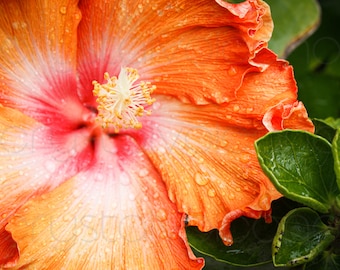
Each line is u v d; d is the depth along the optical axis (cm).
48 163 43
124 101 43
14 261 40
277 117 42
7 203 41
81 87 44
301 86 56
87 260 41
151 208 43
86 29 43
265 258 42
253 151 43
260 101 43
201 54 43
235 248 43
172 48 43
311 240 40
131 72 43
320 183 41
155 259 41
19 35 42
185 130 44
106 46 44
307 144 41
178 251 41
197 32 43
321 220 41
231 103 43
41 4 41
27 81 43
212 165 43
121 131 45
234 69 43
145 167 44
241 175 43
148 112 44
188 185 43
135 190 43
